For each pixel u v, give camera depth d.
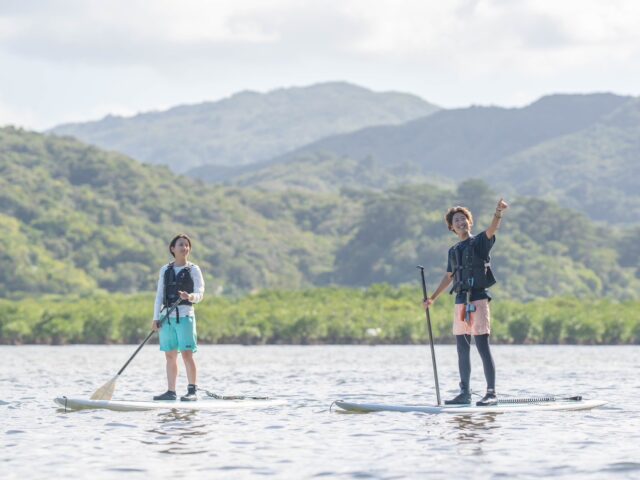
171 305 21.28
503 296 193.50
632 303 117.62
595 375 36.31
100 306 105.38
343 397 25.62
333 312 101.88
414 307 107.62
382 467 14.27
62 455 15.26
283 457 15.14
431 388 28.95
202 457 15.14
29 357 58.44
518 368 42.75
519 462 14.60
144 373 37.69
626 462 14.53
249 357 59.47
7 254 192.88
